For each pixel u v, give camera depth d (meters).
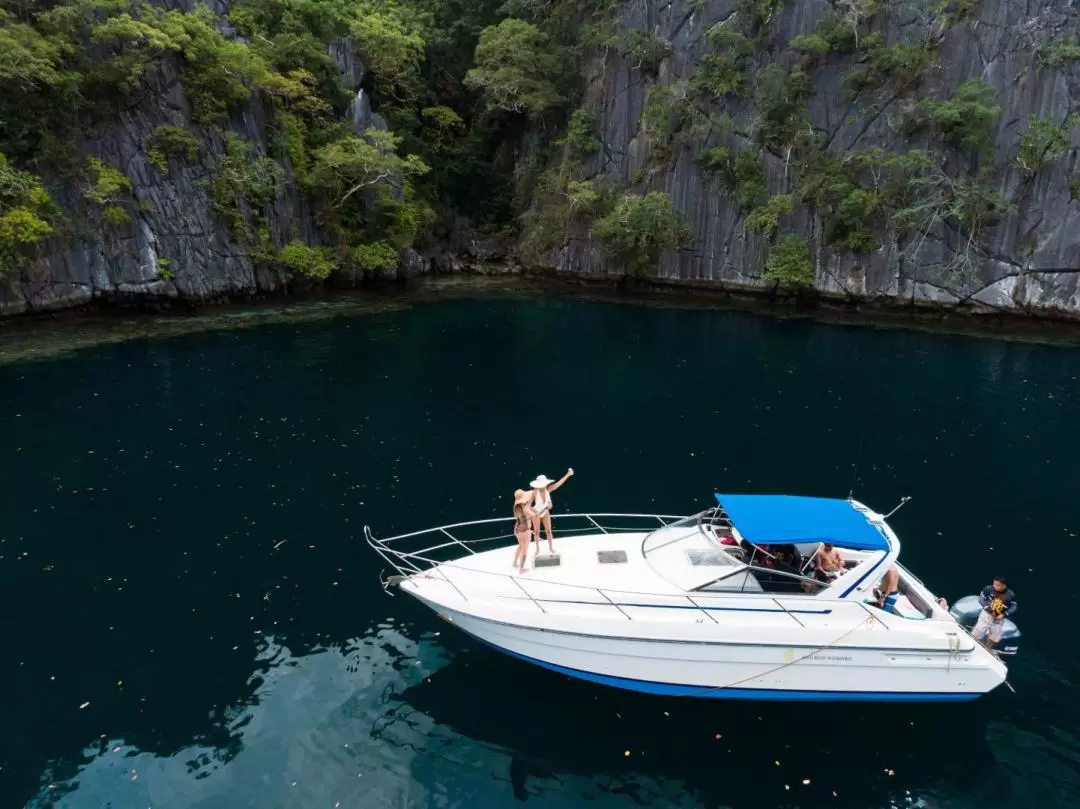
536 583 11.70
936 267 41.22
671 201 48.62
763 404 25.94
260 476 18.81
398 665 12.02
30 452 19.77
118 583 13.98
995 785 9.94
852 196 42.16
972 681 10.86
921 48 42.00
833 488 19.05
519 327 38.44
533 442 21.80
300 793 9.55
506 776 9.89
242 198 39.66
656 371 30.09
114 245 34.59
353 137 45.97
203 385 25.98
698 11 48.50
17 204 31.00
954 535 16.56
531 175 58.62
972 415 24.94
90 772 9.71
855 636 10.70
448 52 61.31
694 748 10.45
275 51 43.50
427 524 16.50
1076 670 12.17
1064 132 38.25
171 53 36.59
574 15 56.09
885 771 10.10
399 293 47.03
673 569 11.73
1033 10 39.56
